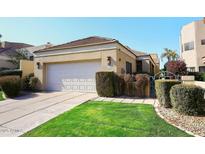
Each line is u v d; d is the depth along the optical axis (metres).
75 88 14.02
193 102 6.16
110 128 5.13
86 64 13.48
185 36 27.59
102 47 12.52
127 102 9.27
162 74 15.79
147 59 22.05
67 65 14.51
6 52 28.39
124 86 11.88
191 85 6.67
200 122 5.39
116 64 11.93
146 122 5.57
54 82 15.23
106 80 11.09
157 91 8.38
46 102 9.86
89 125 5.46
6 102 10.48
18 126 5.73
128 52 16.56
